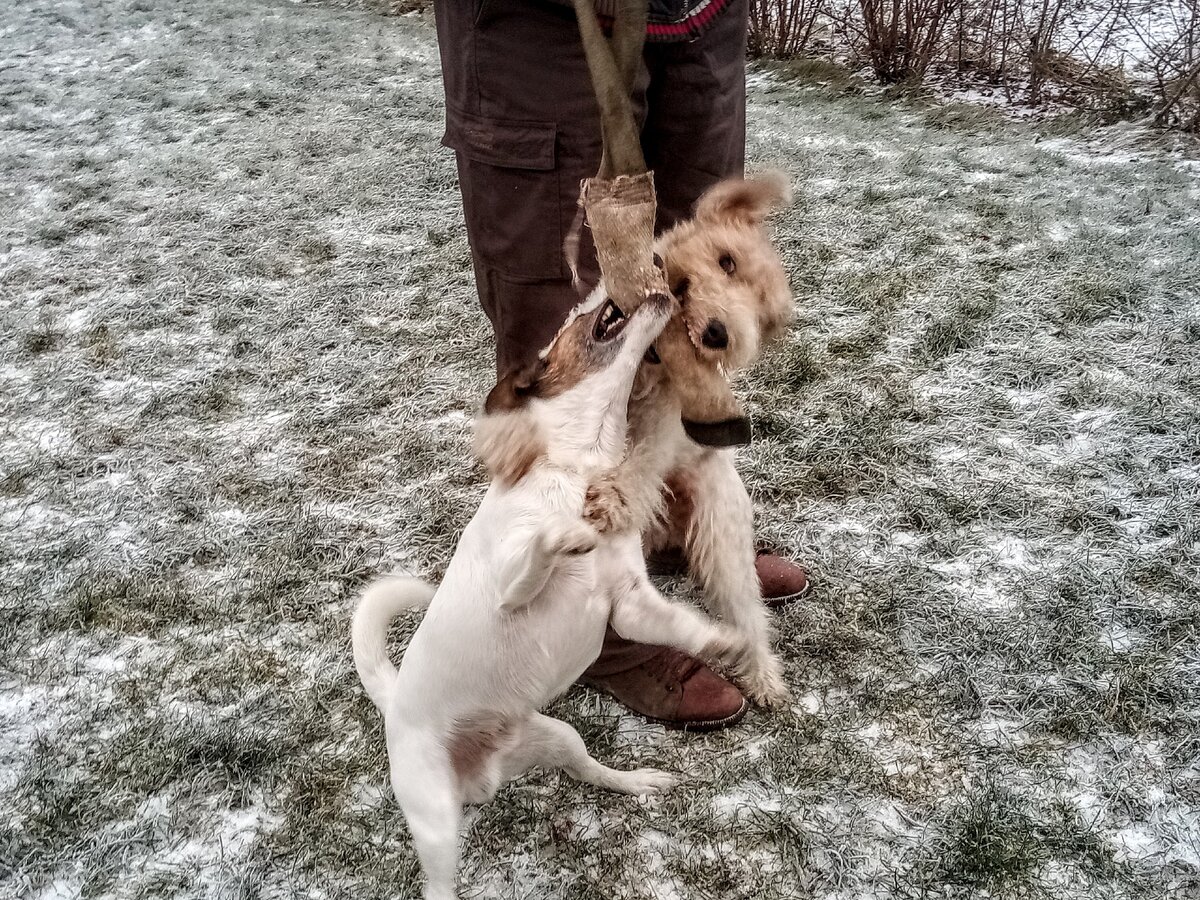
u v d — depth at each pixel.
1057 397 1.78
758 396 1.87
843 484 1.65
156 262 2.53
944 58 3.46
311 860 1.17
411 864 1.16
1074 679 1.27
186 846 1.20
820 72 3.48
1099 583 1.41
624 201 0.96
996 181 2.58
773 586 1.43
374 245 2.55
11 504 1.76
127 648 1.47
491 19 1.13
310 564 1.60
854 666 1.34
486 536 1.09
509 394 1.12
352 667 1.41
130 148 3.27
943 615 1.39
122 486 1.79
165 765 1.29
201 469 1.82
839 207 2.52
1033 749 1.20
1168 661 1.28
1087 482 1.59
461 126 1.21
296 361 2.11
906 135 2.93
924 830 1.13
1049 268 2.16
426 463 1.80
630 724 1.31
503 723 1.11
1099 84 3.04
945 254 2.27
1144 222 2.30
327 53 4.12
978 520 1.54
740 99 1.33
